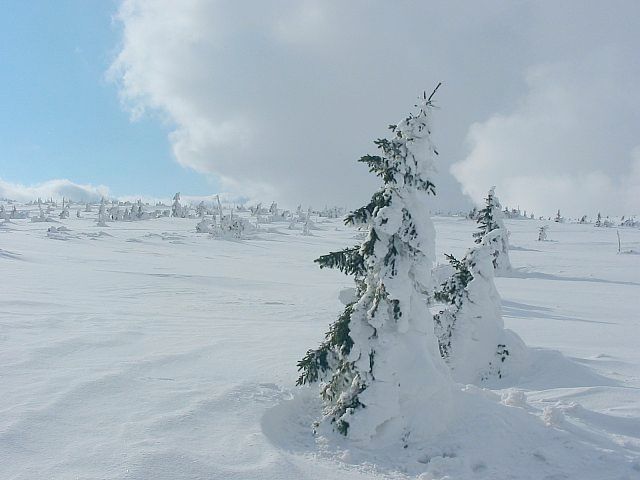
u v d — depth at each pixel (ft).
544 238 324.19
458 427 21.06
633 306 91.66
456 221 484.33
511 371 33.22
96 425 19.33
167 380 25.80
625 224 484.74
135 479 15.25
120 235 262.06
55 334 36.09
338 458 19.45
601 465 18.67
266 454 18.02
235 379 26.76
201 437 18.94
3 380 24.09
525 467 18.61
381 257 21.77
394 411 20.80
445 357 33.71
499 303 35.45
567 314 76.95
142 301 63.57
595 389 27.96
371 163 22.35
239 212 611.88
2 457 16.21
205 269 128.67
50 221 382.83
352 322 22.24
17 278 80.23
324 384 25.95
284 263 166.61
